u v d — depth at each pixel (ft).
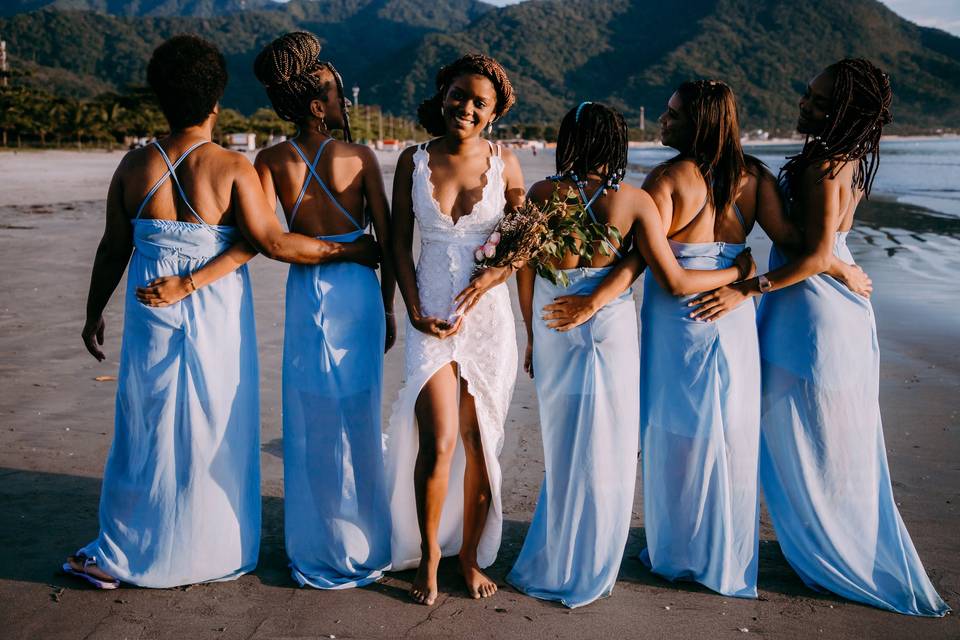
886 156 297.12
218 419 9.71
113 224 9.83
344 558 9.93
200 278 9.52
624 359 9.71
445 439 9.60
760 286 9.68
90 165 149.18
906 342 23.13
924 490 12.68
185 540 9.66
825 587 9.88
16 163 153.89
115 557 9.62
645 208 9.47
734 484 9.78
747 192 9.84
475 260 9.89
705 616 9.29
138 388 9.58
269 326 22.91
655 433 10.09
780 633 8.93
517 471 13.57
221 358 9.72
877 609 9.52
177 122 9.64
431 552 9.64
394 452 10.19
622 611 9.41
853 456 9.77
